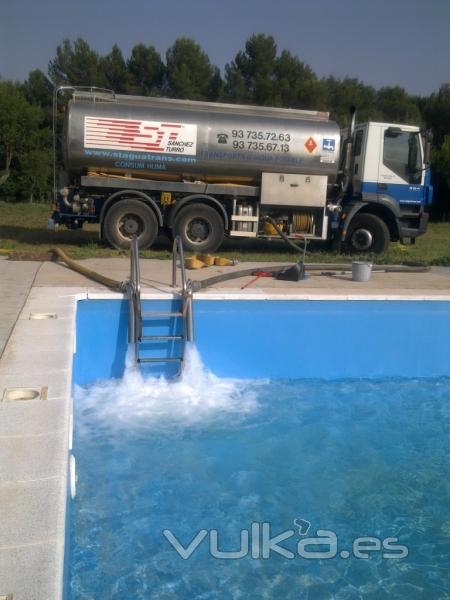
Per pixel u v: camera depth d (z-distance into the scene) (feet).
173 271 23.68
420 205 40.50
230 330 22.27
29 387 12.98
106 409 19.35
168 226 38.09
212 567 11.62
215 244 37.93
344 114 122.01
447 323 23.85
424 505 14.56
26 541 7.66
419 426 19.31
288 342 22.80
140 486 14.76
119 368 21.72
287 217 39.22
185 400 20.39
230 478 15.47
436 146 110.52
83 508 13.62
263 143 36.60
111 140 35.53
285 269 28.43
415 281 28.43
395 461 16.89
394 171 39.60
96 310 21.47
